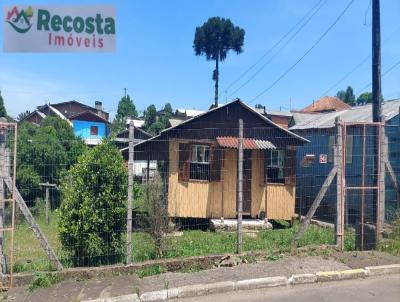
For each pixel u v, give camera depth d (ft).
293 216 43.16
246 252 24.43
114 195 23.85
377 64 31.01
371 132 40.04
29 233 35.04
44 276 20.63
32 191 47.57
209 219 41.83
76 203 23.76
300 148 54.95
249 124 43.34
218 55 159.43
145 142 43.11
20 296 19.24
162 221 25.05
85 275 21.47
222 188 42.24
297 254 24.75
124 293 19.24
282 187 43.39
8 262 22.59
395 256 24.38
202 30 158.61
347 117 51.78
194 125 42.01
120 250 24.00
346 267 22.40
